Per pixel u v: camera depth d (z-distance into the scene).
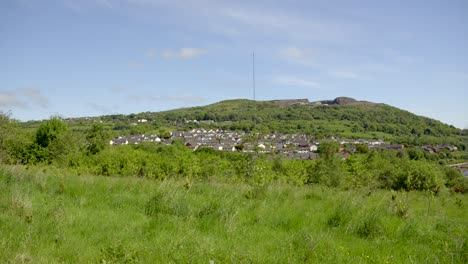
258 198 10.85
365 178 22.42
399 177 27.69
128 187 11.62
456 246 6.27
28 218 6.43
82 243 5.83
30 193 9.30
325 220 8.60
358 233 7.69
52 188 10.34
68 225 6.82
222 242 6.26
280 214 8.85
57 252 5.39
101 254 5.16
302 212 9.40
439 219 9.05
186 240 5.96
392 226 8.16
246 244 6.27
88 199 9.47
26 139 36.91
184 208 8.38
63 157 37.19
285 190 12.92
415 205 13.04
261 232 7.30
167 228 7.10
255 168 16.03
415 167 26.80
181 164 29.20
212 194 10.82
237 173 16.20
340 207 9.09
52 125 41.28
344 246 6.60
